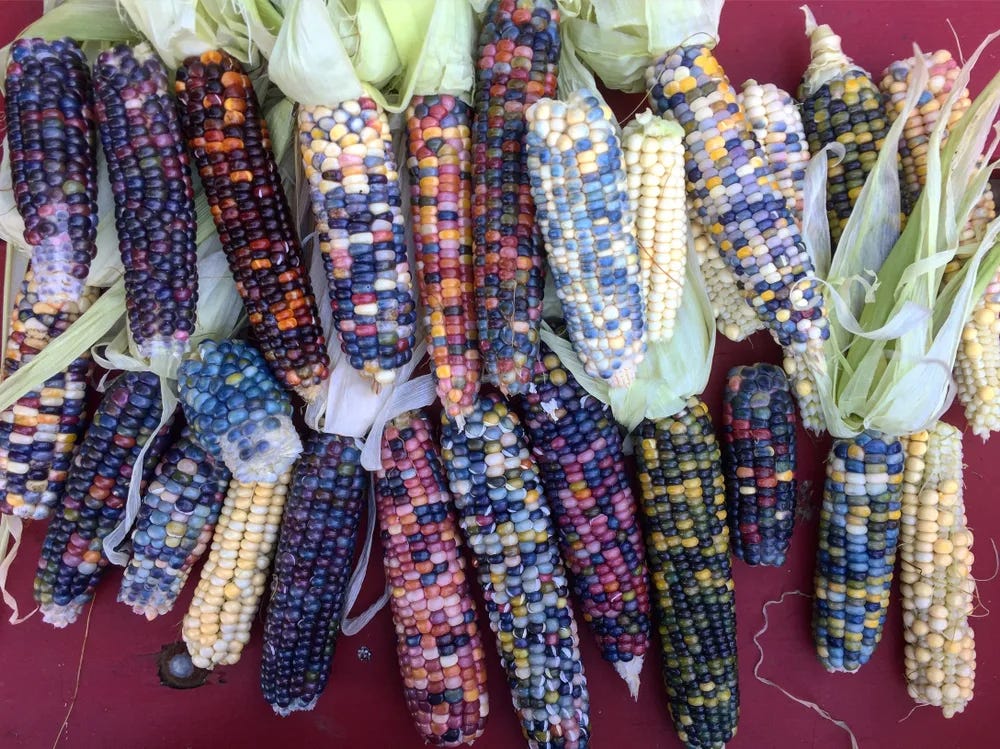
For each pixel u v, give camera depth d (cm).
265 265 28
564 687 32
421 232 29
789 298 29
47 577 31
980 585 36
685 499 32
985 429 32
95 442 30
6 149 29
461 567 32
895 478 32
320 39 25
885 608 33
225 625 32
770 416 32
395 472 31
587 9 30
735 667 33
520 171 28
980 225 31
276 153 30
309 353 29
